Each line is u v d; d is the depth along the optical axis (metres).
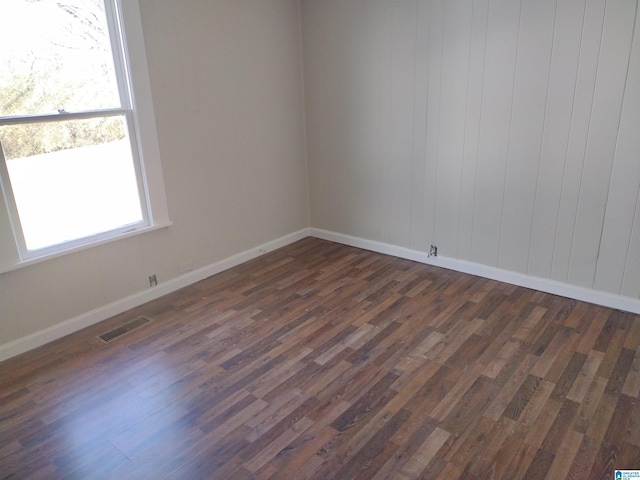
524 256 3.29
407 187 3.75
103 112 2.85
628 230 2.84
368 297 3.28
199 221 3.55
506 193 3.25
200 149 3.44
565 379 2.34
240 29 3.52
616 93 2.68
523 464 1.85
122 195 3.07
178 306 3.24
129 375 2.50
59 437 2.07
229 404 2.25
